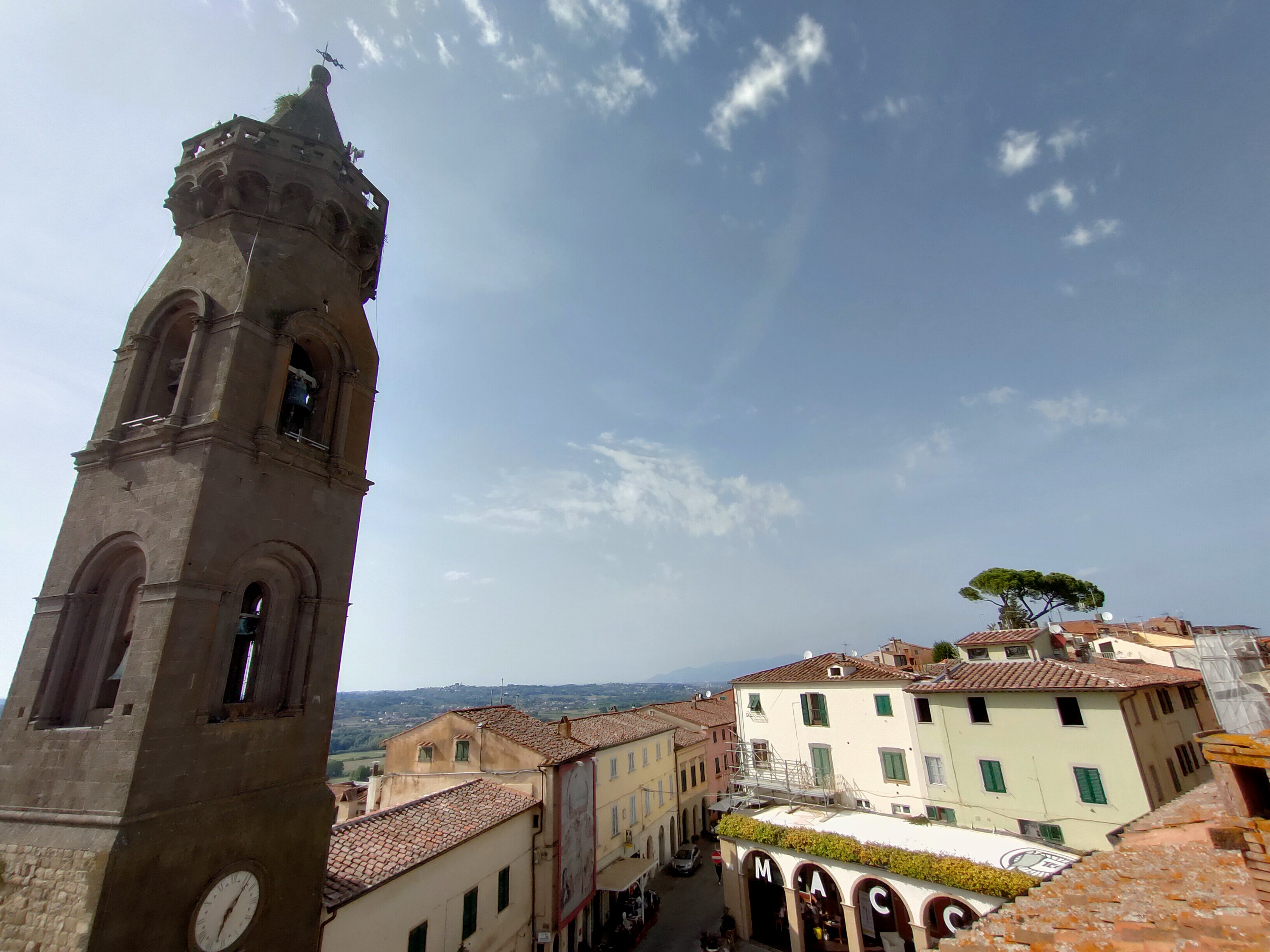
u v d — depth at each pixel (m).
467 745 32.22
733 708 68.88
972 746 33.12
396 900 19.48
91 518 15.45
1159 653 49.62
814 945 31.12
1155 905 8.23
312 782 15.77
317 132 21.14
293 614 16.64
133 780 11.92
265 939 13.72
